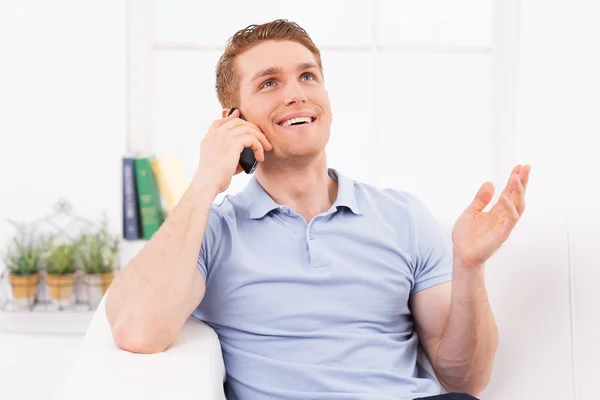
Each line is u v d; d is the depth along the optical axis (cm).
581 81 316
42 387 327
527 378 200
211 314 200
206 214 186
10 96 340
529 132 345
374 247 204
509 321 204
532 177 338
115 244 338
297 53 204
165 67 356
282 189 206
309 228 201
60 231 344
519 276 205
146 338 172
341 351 192
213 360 173
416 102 361
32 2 339
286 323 194
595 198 304
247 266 196
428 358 211
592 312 198
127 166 338
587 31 315
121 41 343
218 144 194
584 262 200
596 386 196
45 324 326
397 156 362
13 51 340
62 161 343
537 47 340
